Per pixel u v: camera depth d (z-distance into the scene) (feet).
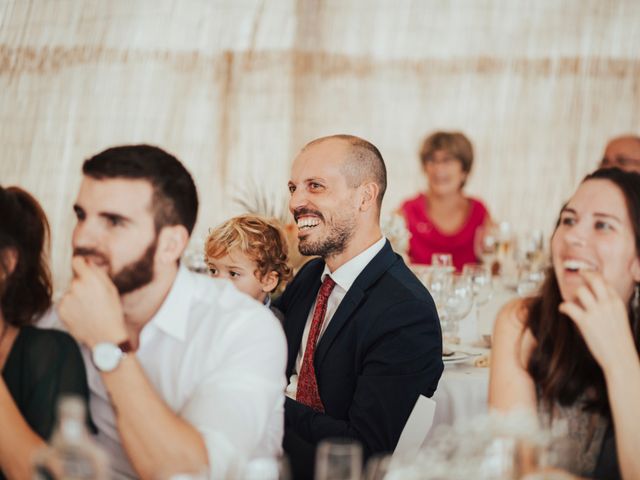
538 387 6.33
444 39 22.86
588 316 5.73
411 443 7.32
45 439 5.25
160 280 5.64
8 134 21.18
